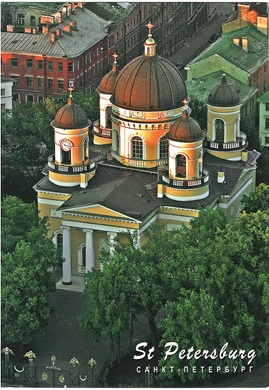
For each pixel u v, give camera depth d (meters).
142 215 198.12
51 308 187.12
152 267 181.75
